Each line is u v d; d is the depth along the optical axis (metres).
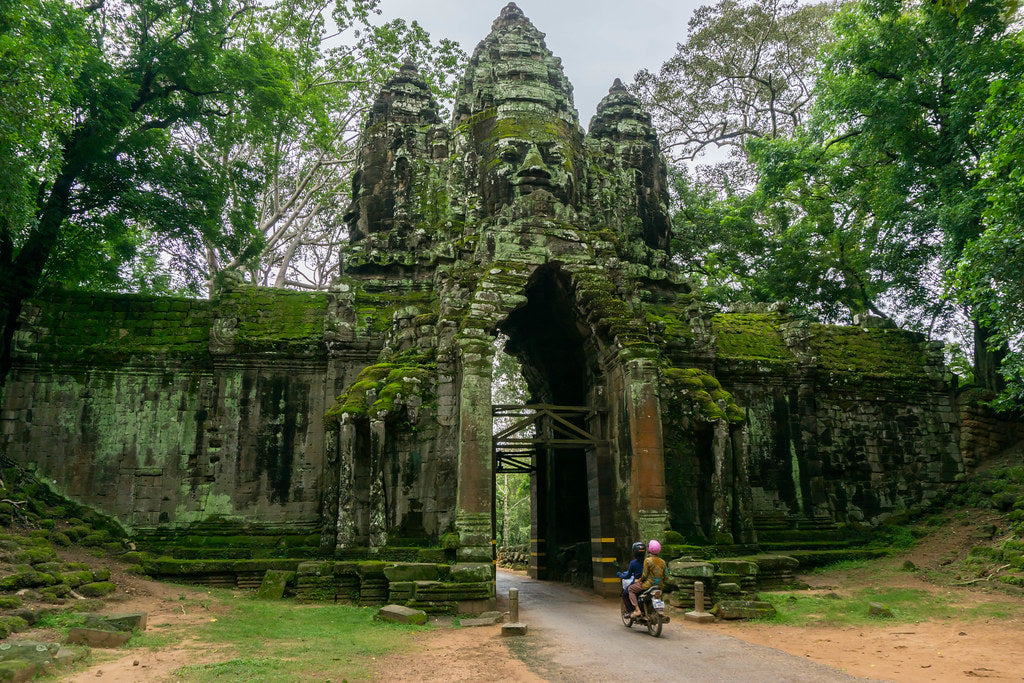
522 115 21.62
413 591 13.02
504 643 10.08
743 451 17.31
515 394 37.19
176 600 13.13
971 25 19.55
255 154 32.97
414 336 17.86
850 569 17.52
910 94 21.19
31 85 13.00
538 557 22.08
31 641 8.70
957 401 22.81
